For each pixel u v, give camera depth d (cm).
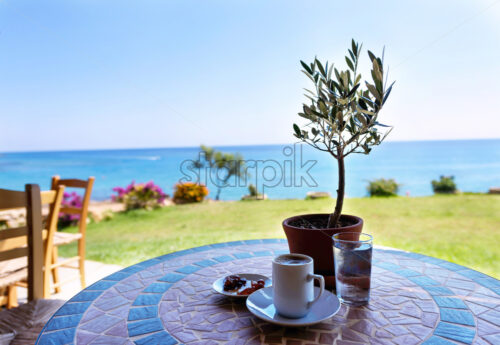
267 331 62
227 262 107
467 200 1017
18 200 122
